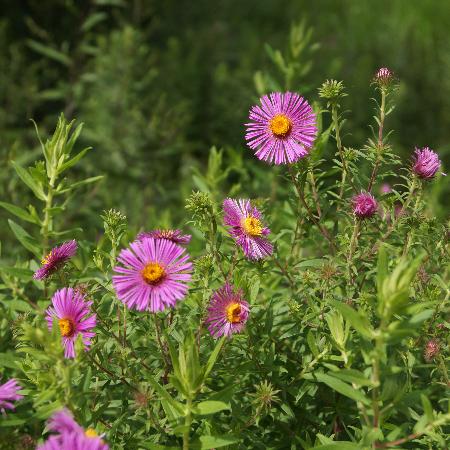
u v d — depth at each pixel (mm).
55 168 704
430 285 641
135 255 555
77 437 495
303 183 645
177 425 560
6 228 970
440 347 625
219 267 616
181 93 1556
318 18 2336
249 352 614
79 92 1323
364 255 643
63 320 566
